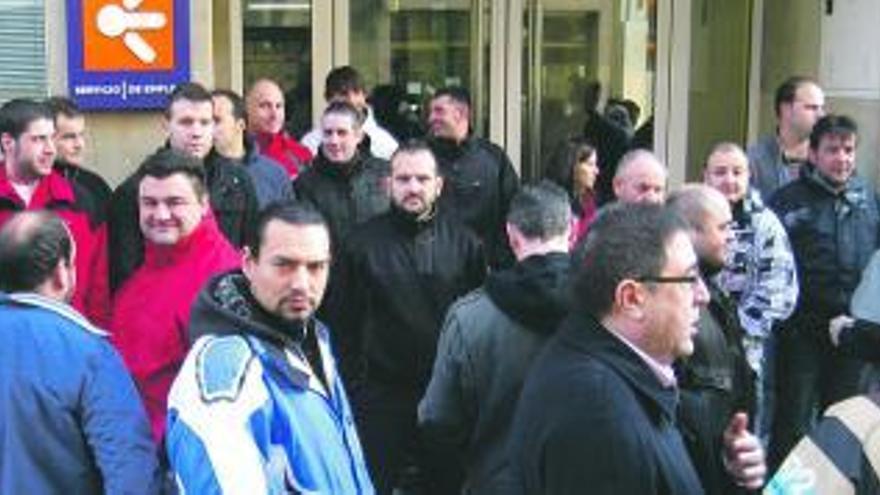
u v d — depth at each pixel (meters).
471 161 9.71
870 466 3.45
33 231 4.82
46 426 4.61
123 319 5.86
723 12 13.59
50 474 4.61
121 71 9.68
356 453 4.45
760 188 9.66
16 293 4.80
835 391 8.83
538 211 5.69
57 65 9.70
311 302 4.29
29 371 4.63
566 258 5.68
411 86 13.07
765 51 13.42
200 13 9.91
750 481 4.38
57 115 8.23
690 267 3.92
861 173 11.20
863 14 11.34
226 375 4.03
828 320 8.77
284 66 12.65
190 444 3.95
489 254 9.78
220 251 5.92
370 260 7.66
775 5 13.20
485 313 5.77
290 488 4.12
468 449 5.98
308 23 12.66
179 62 9.77
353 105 9.39
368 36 12.88
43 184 7.58
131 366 5.76
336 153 8.77
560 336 4.00
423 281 7.65
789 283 7.62
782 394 8.94
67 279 4.93
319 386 4.32
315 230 4.30
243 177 7.94
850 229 8.83
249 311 4.26
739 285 7.58
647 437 3.74
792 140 9.65
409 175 7.61
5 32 9.82
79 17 9.59
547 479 3.76
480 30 13.20
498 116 13.31
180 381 4.08
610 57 13.54
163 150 6.33
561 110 13.48
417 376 7.69
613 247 3.90
